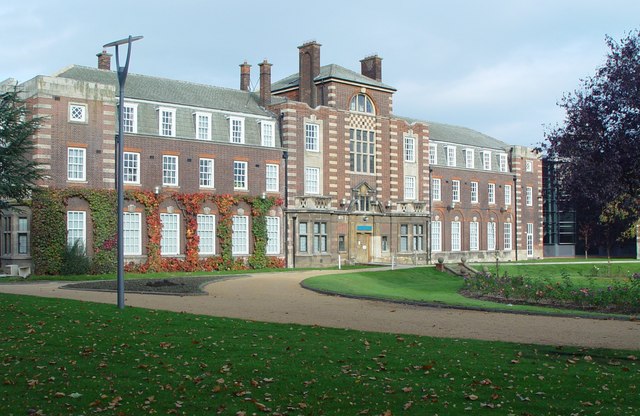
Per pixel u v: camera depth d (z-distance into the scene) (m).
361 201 66.12
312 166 62.41
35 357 16.17
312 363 15.93
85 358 16.27
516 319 25.17
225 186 56.94
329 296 34.06
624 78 28.33
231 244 56.78
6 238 49.53
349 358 16.55
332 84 63.97
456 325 23.44
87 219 49.34
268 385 13.96
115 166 50.72
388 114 68.88
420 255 70.81
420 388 13.84
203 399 12.95
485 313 27.06
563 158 31.25
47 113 47.47
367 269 55.84
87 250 49.25
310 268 59.62
